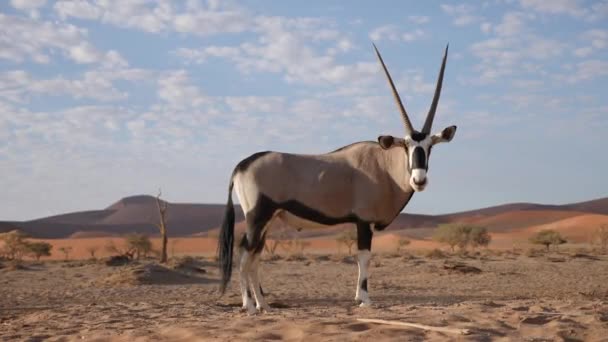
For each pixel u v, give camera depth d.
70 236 155.12
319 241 104.50
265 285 22.83
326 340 6.52
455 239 61.59
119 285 22.52
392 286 22.23
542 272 28.83
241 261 10.07
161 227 39.69
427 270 29.77
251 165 10.06
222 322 8.19
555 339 6.48
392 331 6.78
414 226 148.50
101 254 80.50
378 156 9.99
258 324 7.73
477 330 6.89
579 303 10.03
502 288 21.28
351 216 9.97
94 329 8.50
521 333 6.82
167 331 7.55
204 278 25.28
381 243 97.75
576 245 77.06
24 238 59.38
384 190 9.95
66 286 23.50
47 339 7.91
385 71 10.29
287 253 65.25
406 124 9.96
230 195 10.56
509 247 75.94
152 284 22.64
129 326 8.55
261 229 10.00
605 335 6.64
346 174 9.95
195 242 104.88
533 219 134.12
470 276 26.38
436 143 9.64
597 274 27.53
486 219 141.00
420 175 9.30
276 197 9.92
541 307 9.02
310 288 21.19
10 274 31.95
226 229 10.48
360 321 7.48
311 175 9.91
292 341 6.66
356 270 32.06
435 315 8.01
